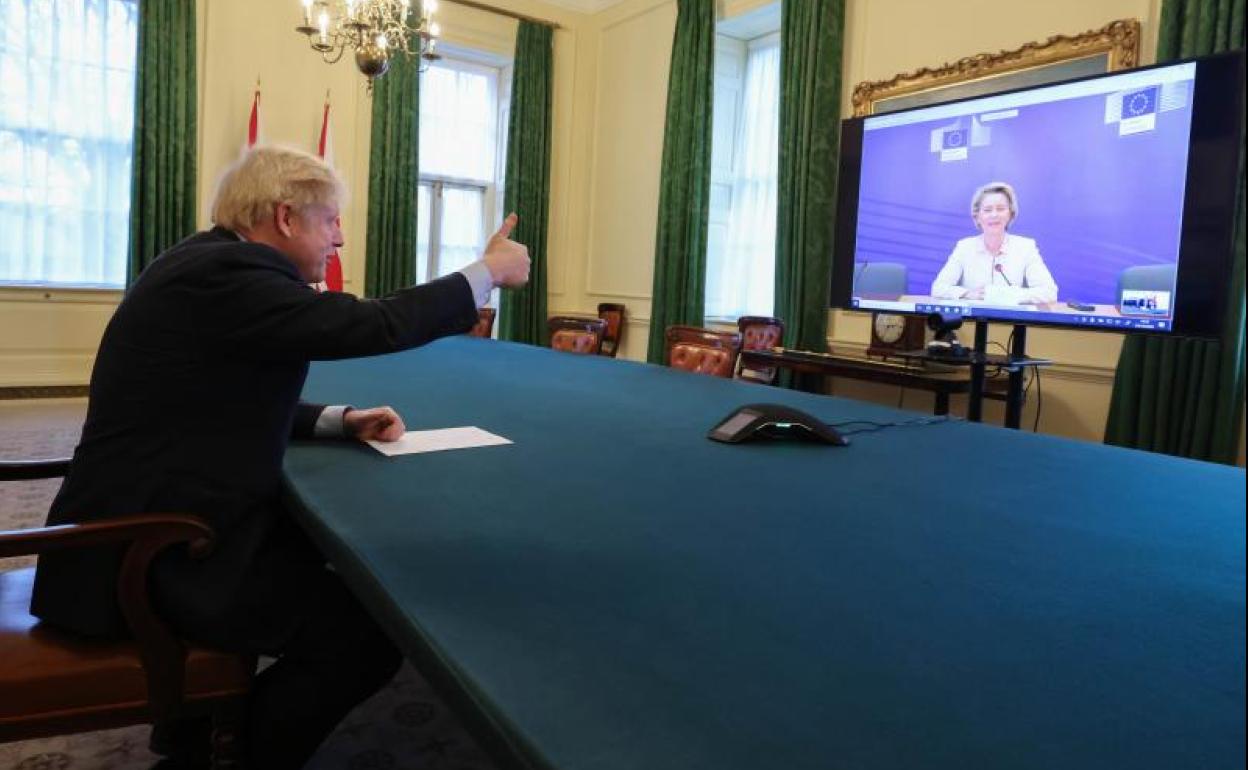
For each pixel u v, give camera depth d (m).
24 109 5.12
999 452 1.49
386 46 3.60
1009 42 4.08
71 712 1.03
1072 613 0.74
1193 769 0.49
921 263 3.84
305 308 1.09
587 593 0.75
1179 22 3.35
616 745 0.50
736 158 6.08
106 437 1.09
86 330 5.43
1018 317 3.46
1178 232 2.97
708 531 0.96
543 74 6.76
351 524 0.94
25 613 1.17
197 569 1.08
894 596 0.77
